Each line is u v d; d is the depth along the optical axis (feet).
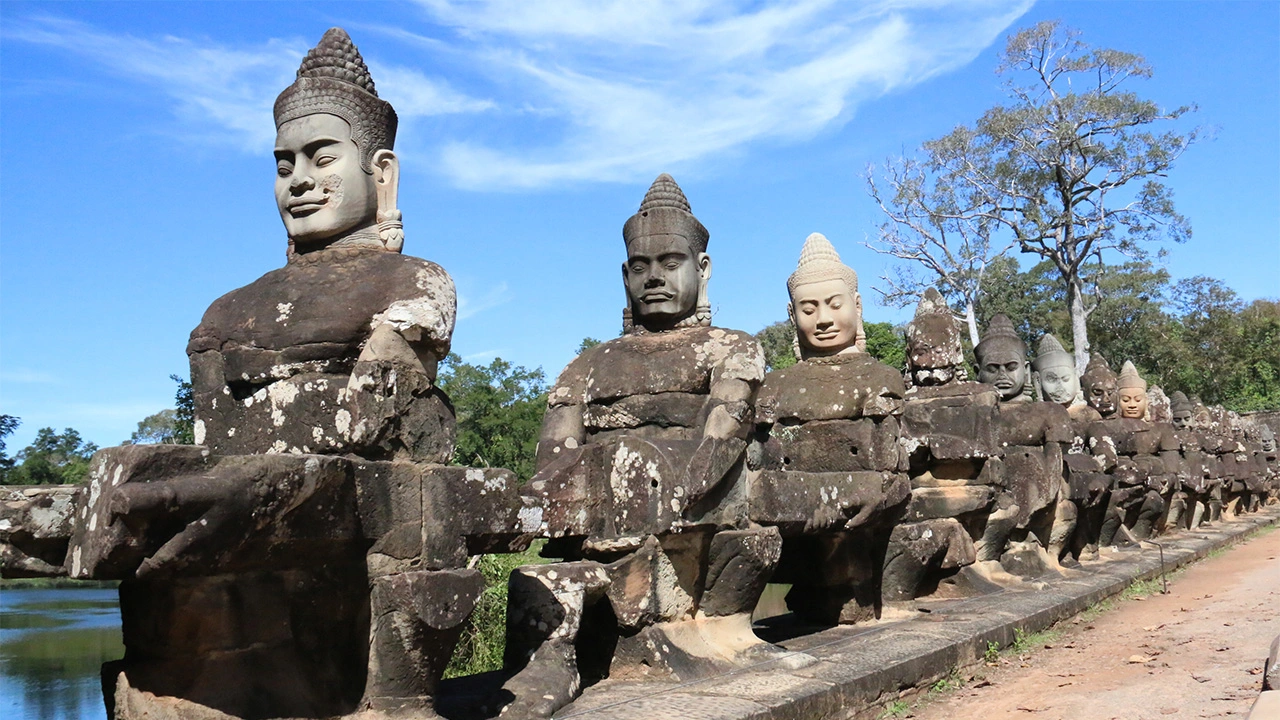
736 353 24.17
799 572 30.42
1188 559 55.11
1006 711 23.58
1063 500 45.34
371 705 16.17
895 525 33.14
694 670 22.00
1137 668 27.53
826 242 33.60
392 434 16.58
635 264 25.84
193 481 13.05
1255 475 91.35
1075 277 128.57
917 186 132.87
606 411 24.72
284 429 16.97
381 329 17.02
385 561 16.07
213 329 18.38
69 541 13.47
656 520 21.81
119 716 14.89
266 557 14.60
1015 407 44.21
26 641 46.21
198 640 14.85
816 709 20.51
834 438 30.73
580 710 19.06
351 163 19.04
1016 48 125.80
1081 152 125.08
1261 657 27.86
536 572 20.89
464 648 36.47
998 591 37.91
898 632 28.53
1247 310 196.34
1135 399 69.62
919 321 41.98
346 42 19.79
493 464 98.02
